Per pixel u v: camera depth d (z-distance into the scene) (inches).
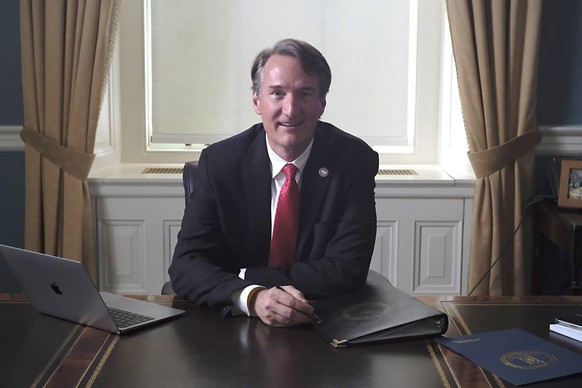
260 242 84.1
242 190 83.8
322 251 83.6
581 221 118.1
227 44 148.9
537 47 131.8
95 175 137.8
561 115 140.1
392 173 142.7
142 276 138.8
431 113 151.6
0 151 140.7
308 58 79.7
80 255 134.1
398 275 139.3
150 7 147.7
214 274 76.1
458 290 139.8
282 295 69.5
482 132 133.0
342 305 71.6
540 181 141.4
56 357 62.2
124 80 149.3
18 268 70.6
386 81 150.9
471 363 61.2
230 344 65.1
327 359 61.8
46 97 133.3
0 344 65.1
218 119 151.0
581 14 137.9
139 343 65.3
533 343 65.1
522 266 135.9
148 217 137.1
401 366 60.5
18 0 137.9
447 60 145.2
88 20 130.3
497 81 131.8
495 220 134.0
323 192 84.0
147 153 152.5
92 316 68.4
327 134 87.4
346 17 148.7
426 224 138.0
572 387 56.6
